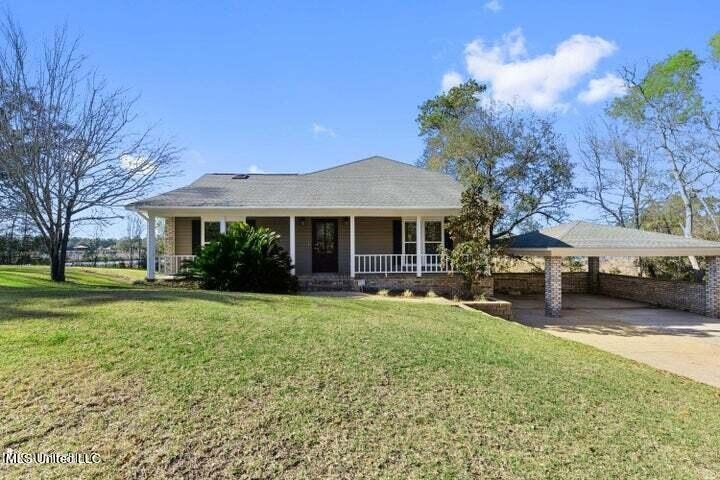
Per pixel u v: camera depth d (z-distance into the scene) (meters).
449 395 4.82
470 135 26.02
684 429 4.60
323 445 3.73
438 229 18.52
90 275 18.31
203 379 4.67
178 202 16.28
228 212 16.23
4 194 15.05
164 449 3.52
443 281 16.30
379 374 5.19
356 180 20.08
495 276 23.08
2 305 7.52
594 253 15.55
